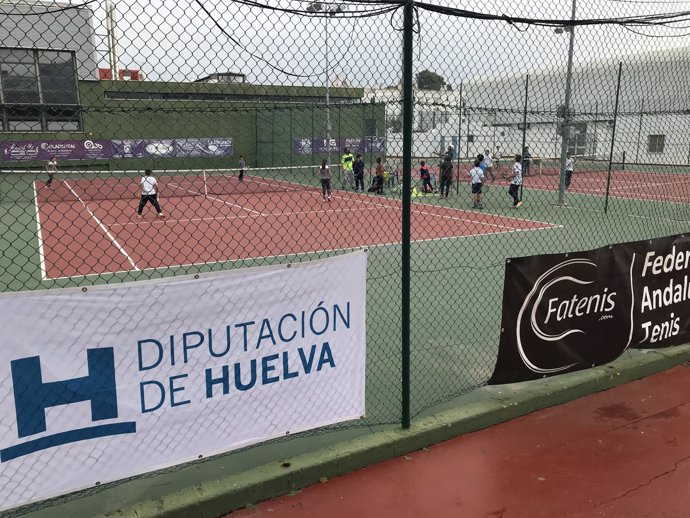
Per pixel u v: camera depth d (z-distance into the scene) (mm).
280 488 3596
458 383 5051
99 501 3443
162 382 3281
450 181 19094
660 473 3836
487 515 3402
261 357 3588
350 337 3967
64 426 3041
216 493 3408
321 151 18516
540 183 23062
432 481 3750
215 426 3488
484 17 4062
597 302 4969
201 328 3346
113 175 21312
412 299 7641
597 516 3389
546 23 4348
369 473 3844
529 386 4918
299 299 3674
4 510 2936
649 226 13578
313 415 3875
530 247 11328
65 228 14164
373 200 18438
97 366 3084
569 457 4031
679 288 5566
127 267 10023
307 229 14023
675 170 17359
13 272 9586
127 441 3223
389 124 9422
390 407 4574
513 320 4535
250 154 26500
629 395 5020
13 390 2883
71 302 2961
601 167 22047
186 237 13078
